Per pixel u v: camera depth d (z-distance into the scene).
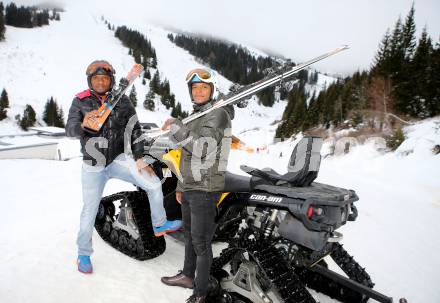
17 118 91.88
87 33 194.50
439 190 11.83
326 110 48.81
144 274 3.38
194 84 2.81
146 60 178.62
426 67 34.12
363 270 3.20
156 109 130.88
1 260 3.31
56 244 3.78
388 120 31.47
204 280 2.78
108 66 3.12
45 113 98.44
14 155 23.84
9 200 6.39
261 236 2.89
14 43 148.38
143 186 3.41
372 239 5.37
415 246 5.21
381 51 45.62
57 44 163.38
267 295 2.83
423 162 16.28
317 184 3.14
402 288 3.71
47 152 25.88
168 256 3.89
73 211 5.55
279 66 2.68
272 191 2.78
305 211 2.48
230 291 2.99
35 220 5.02
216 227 3.20
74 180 8.72
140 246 3.64
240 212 3.31
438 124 20.64
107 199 4.05
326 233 2.62
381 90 34.84
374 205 8.39
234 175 3.22
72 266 3.33
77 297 2.87
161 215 3.49
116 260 3.59
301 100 57.69
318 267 3.13
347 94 44.75
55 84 125.50
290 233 2.69
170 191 3.83
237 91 2.72
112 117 3.21
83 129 2.95
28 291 2.86
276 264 2.66
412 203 9.27
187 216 3.03
